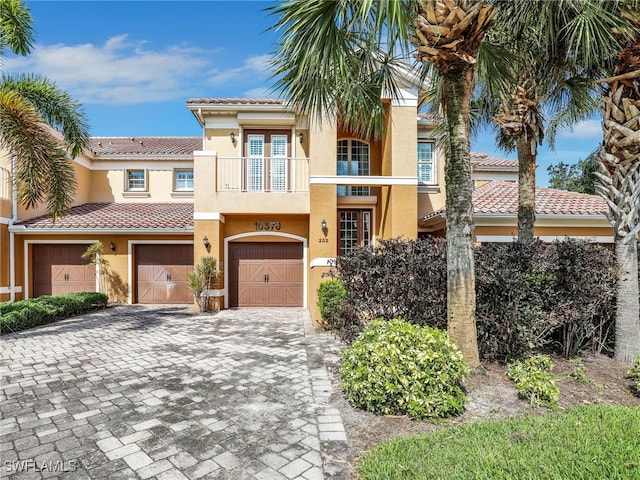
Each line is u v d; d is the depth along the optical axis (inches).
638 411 175.9
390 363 185.3
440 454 136.4
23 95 381.7
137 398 215.5
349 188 579.5
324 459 148.6
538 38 259.9
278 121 565.3
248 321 460.4
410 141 489.1
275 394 220.5
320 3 185.8
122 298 608.4
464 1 181.0
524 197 337.1
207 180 528.7
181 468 144.7
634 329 262.4
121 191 714.2
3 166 574.2
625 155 256.1
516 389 206.7
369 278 257.9
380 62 271.0
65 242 605.3
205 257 526.3
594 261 263.6
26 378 249.6
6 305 432.5
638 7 216.2
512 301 246.4
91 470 143.8
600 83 269.7
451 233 227.6
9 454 155.6
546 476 117.5
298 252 589.6
